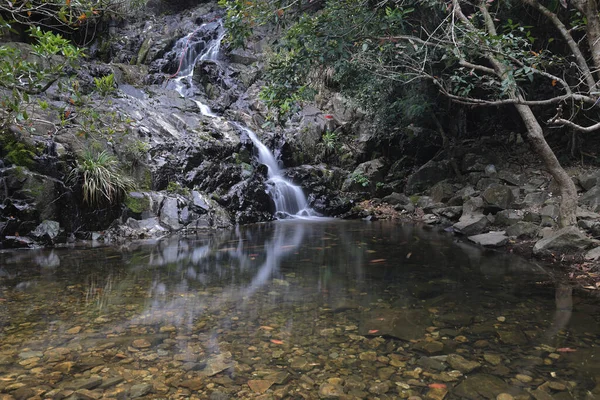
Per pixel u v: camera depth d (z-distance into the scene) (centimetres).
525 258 545
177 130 944
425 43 503
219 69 1291
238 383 226
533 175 891
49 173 631
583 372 238
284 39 548
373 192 1120
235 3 497
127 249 593
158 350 264
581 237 520
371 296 382
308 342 279
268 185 967
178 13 1605
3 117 606
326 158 1190
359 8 548
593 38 507
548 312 340
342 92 1094
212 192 872
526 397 213
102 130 713
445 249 607
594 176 756
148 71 1248
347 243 654
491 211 789
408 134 1183
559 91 927
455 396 214
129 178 755
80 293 382
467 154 1026
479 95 1074
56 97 805
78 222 650
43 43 464
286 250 598
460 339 285
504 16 822
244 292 392
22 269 469
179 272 467
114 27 1367
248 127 1111
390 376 235
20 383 221
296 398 212
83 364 244
